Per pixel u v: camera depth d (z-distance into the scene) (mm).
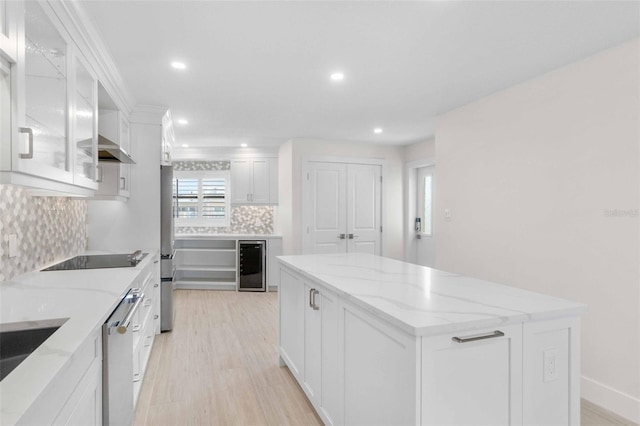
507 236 3156
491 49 2418
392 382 1376
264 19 2033
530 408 1398
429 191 5734
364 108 3787
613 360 2361
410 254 5980
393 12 1970
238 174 6004
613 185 2369
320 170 5508
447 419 1274
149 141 3678
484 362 1325
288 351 2723
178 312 4523
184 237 5703
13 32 1240
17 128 1264
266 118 4184
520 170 3033
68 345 1083
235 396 2461
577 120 2586
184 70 2752
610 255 2383
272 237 5746
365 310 1562
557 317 1437
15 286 1831
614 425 2199
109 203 3605
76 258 2889
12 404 767
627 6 1907
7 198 1971
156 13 1963
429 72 2807
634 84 2260
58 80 1710
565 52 2451
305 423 2154
